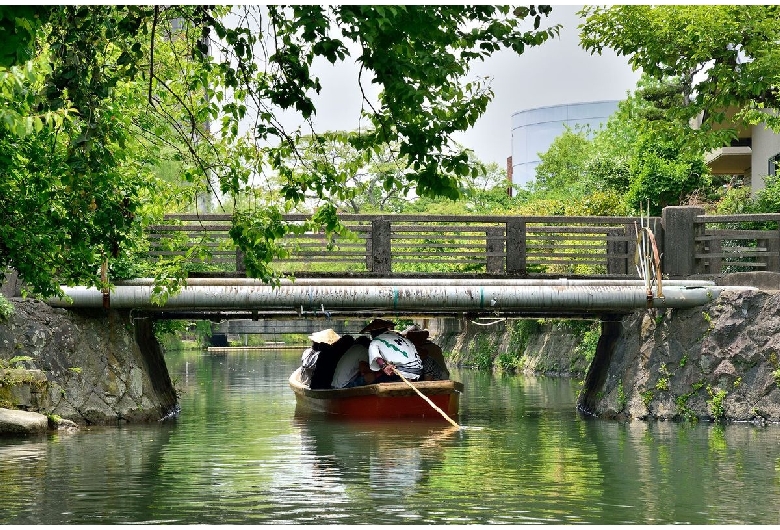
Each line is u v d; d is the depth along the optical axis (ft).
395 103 25.81
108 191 30.60
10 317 51.44
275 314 60.29
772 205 78.84
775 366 51.49
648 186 98.48
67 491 33.22
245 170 30.58
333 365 67.77
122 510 29.94
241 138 30.55
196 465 39.27
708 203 98.37
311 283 53.16
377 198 136.46
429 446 45.50
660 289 53.72
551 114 193.98
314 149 28.96
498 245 60.03
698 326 54.49
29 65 20.47
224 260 57.21
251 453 43.09
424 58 25.20
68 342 53.36
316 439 48.37
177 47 33.99
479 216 59.16
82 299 52.44
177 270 32.24
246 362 143.13
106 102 27.35
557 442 46.39
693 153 64.18
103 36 26.61
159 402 59.82
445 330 151.23
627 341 59.77
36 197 32.04
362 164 28.58
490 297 53.06
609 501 31.30
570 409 65.00
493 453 42.75
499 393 79.51
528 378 99.71
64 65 25.29
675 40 59.77
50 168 31.30
